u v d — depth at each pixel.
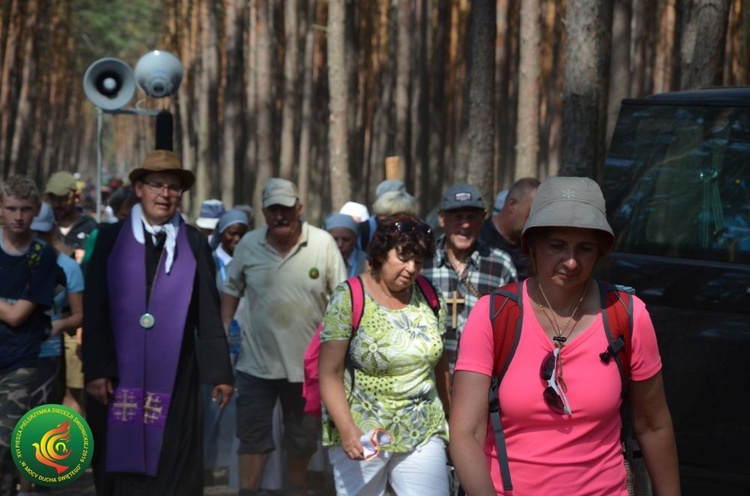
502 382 4.57
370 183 45.59
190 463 8.61
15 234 8.95
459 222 8.38
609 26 13.48
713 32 14.68
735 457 6.91
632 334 4.57
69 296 10.23
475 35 19.78
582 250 4.46
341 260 10.46
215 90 48.84
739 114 7.44
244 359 10.29
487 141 19.80
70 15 65.56
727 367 6.95
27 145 54.22
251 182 46.38
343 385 7.15
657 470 4.73
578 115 13.33
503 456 4.57
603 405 4.52
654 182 7.61
